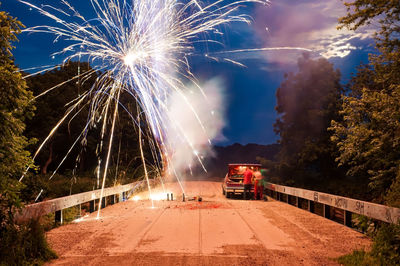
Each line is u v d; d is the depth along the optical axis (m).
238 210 14.88
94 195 14.38
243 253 7.82
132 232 10.07
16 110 6.75
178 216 13.10
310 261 7.23
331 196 12.16
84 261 7.20
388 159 10.09
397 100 9.21
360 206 10.00
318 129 30.25
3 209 6.93
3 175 6.57
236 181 22.47
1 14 6.49
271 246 8.46
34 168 7.25
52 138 34.59
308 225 11.27
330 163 29.75
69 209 12.78
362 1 9.62
